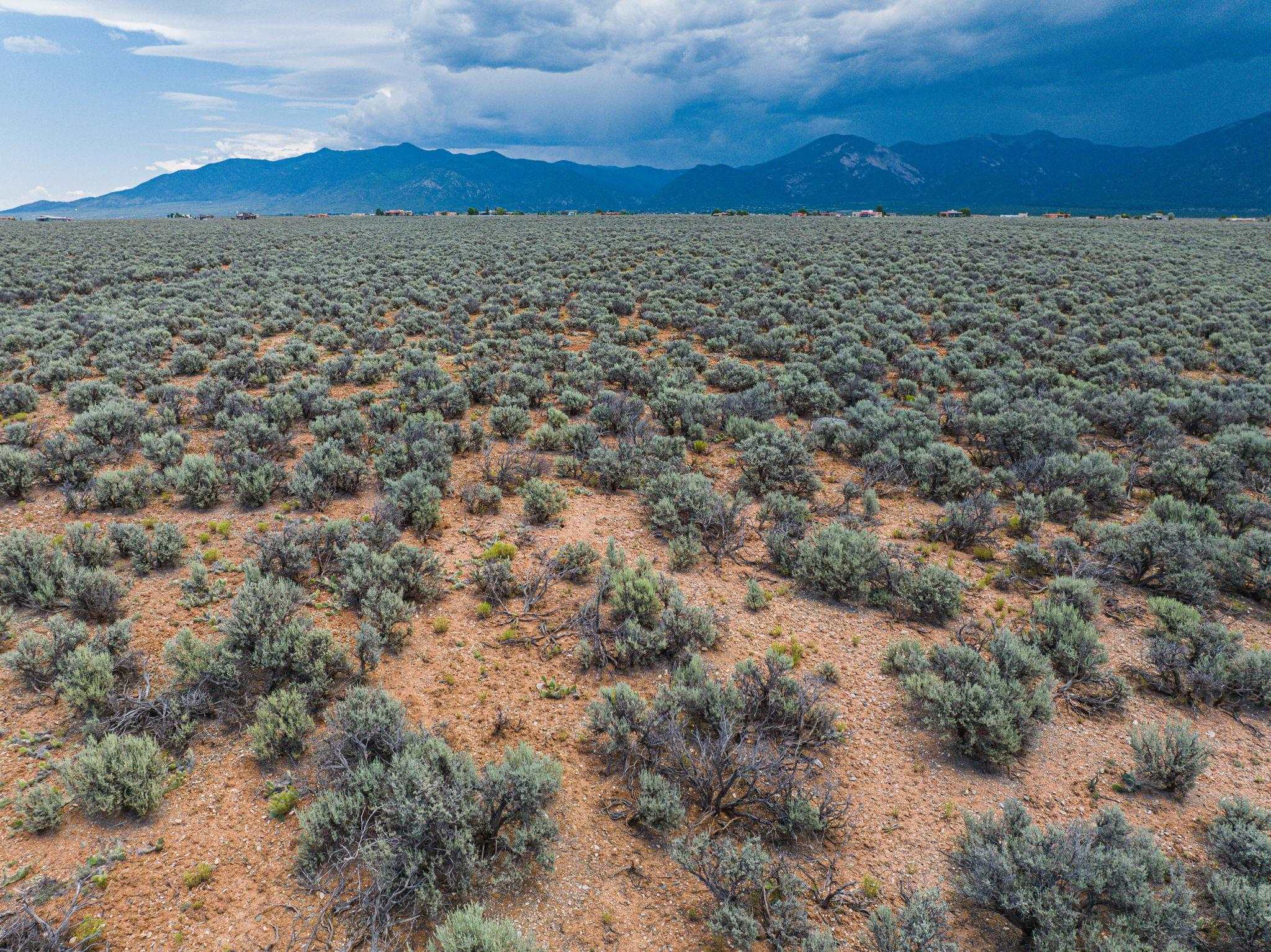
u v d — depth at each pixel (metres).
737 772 5.45
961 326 25.67
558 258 43.88
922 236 56.41
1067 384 18.58
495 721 6.53
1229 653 7.53
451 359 21.31
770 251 45.25
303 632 6.79
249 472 11.12
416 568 8.52
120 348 19.67
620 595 8.19
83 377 17.44
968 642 8.00
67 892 4.56
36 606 7.75
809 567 9.20
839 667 7.61
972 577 9.69
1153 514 11.01
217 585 8.44
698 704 6.44
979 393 17.53
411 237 58.09
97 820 5.18
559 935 4.54
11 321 22.77
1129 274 35.56
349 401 15.94
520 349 21.77
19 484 10.57
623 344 23.72
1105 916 4.68
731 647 7.85
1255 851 5.01
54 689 6.48
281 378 18.27
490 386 17.36
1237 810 5.56
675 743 5.82
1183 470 12.05
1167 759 6.03
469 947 4.08
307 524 9.36
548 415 15.66
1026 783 6.08
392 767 5.33
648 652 7.45
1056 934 4.31
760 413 15.81
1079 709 7.06
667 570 9.52
